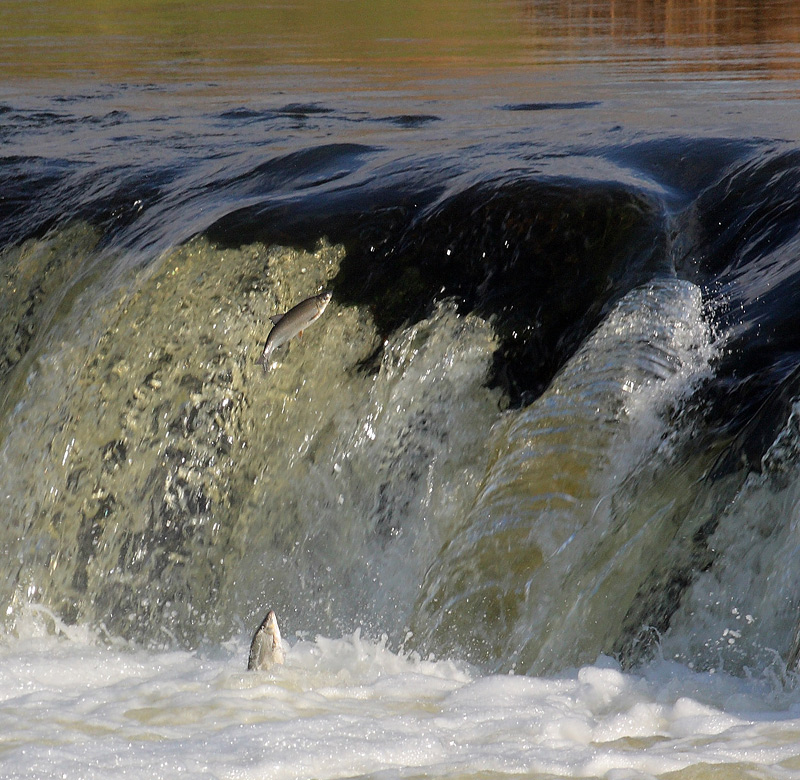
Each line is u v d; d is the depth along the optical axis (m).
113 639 27.03
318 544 26.94
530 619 22.12
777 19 93.00
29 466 30.61
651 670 19.59
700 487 20.86
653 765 15.57
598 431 23.70
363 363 28.19
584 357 24.97
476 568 23.22
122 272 32.28
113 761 16.77
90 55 74.88
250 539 27.66
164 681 20.72
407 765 16.53
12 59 72.50
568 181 29.84
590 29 88.19
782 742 15.99
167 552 28.08
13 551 29.59
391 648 23.59
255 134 44.16
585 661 20.75
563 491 23.33
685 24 90.50
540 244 28.34
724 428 21.98
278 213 31.27
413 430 26.95
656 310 25.25
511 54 70.81
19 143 44.91
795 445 19.53
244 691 19.83
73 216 36.06
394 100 51.88
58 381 31.44
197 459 28.62
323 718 18.23
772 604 18.78
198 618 27.17
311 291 29.73
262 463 28.20
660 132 36.22
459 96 52.19
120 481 29.00
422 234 29.69
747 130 35.97
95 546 28.59
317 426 27.92
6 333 35.41
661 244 27.53
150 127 47.16
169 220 33.94
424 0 125.88
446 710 18.66
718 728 16.91
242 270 30.19
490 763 16.05
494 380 26.84
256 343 29.31
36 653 25.34
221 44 81.56
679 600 19.91
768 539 19.28
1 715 19.11
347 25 96.19
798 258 25.92
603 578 21.22
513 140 37.41
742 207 28.88
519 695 19.12
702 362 23.88
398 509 26.39
